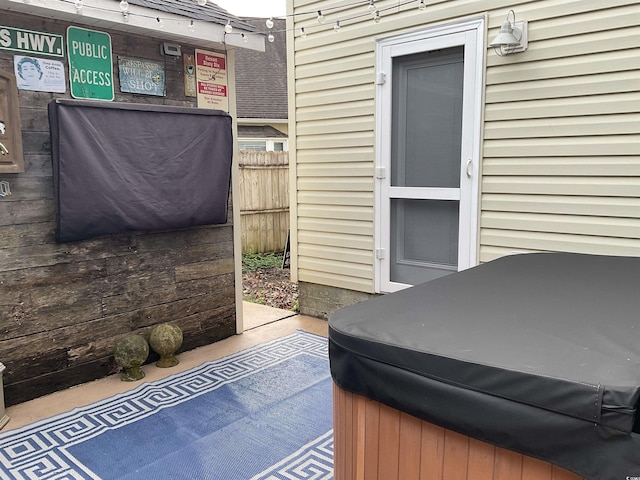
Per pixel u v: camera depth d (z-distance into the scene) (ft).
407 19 12.66
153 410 9.87
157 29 10.94
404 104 13.19
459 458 4.05
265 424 9.30
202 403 10.16
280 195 29.22
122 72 11.08
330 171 14.98
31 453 8.38
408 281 13.79
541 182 11.01
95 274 11.09
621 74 9.80
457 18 11.76
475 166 11.89
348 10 13.80
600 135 10.17
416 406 4.19
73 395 10.53
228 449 8.46
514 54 11.02
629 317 5.16
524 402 3.56
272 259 27.30
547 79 10.66
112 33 10.85
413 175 13.28
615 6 9.70
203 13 12.19
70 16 9.78
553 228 10.97
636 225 9.97
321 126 14.97
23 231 9.86
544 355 3.95
